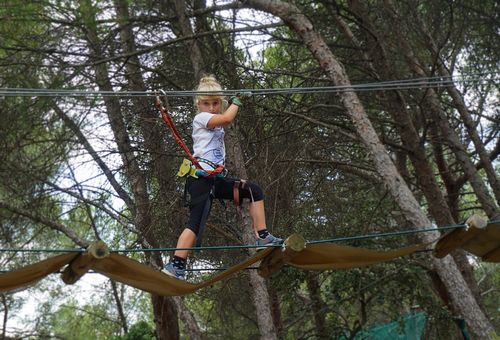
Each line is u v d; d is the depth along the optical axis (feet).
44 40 55.26
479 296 66.64
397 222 70.54
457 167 81.15
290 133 61.16
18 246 64.85
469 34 65.92
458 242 32.73
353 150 70.54
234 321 86.94
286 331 73.56
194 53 57.72
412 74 63.05
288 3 52.60
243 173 55.06
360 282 65.57
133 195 64.34
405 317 70.44
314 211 66.54
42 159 58.95
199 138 29.86
